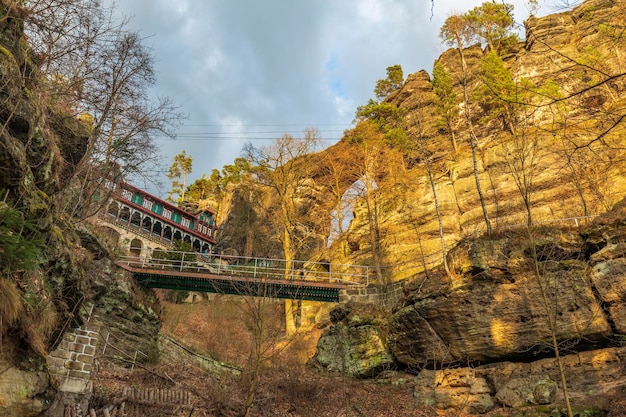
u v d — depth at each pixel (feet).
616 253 63.52
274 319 108.99
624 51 107.86
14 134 33.73
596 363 60.80
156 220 167.02
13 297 28.73
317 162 136.36
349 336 81.10
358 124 134.82
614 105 95.45
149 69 55.47
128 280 78.38
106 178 63.46
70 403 48.83
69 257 41.98
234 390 67.92
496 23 163.94
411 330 74.84
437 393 68.18
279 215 133.80
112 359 67.97
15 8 35.24
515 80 141.18
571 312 64.03
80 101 51.88
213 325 109.40
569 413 42.93
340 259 129.80
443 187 124.26
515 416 59.52
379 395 71.15
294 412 65.92
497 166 116.26
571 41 141.59
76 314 47.03
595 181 91.71
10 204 28.40
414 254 111.45
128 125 59.77
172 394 57.77
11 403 30.19
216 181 250.57
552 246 66.13
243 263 159.53
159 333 81.56
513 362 67.10
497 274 69.15
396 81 179.01
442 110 143.43
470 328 68.95
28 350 32.09
